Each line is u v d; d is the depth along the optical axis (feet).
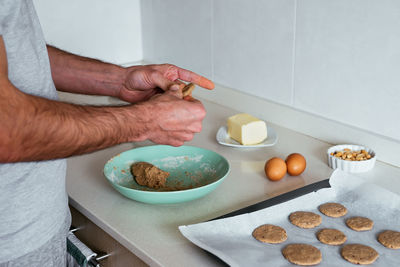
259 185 3.60
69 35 5.72
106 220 3.21
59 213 2.98
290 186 3.58
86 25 5.79
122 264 3.28
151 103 2.84
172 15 5.60
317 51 4.14
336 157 3.74
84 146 2.50
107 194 3.54
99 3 5.79
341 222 3.07
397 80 3.61
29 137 2.25
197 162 3.87
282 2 4.31
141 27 6.16
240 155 4.09
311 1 4.06
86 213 3.38
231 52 4.99
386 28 3.58
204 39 5.27
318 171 3.77
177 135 2.96
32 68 2.60
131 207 3.37
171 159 3.93
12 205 2.64
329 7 3.94
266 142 4.23
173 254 2.84
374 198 3.26
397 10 3.47
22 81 2.57
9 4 2.41
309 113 4.38
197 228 2.94
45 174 2.74
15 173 2.56
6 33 2.43
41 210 2.79
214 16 5.05
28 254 2.81
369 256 2.73
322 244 2.87
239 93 5.01
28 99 2.28
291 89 4.49
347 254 2.75
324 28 4.02
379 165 3.80
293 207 3.21
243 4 4.69
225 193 3.51
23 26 2.52
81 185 3.68
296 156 3.69
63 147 2.40
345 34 3.88
